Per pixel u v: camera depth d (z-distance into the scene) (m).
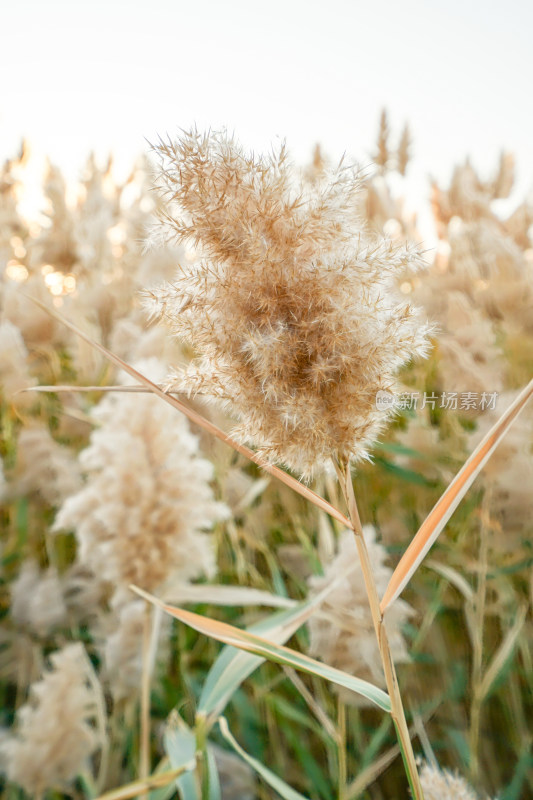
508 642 0.83
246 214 0.46
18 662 1.02
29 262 2.69
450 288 1.95
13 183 3.18
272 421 0.47
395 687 0.48
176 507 0.76
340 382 0.47
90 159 3.13
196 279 0.47
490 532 1.12
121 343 1.66
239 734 0.94
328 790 0.79
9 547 1.29
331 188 0.47
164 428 0.78
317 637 0.77
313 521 1.25
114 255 2.63
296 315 0.47
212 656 1.06
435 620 1.08
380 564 0.78
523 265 1.90
